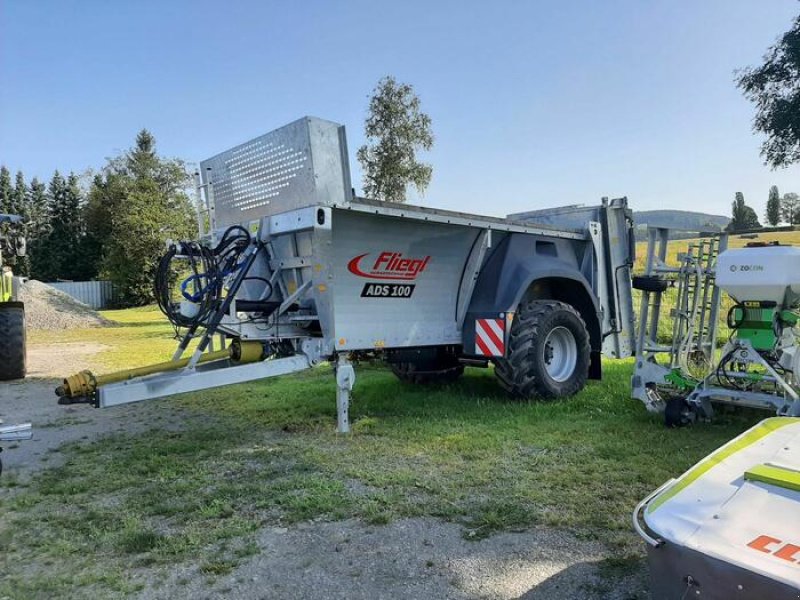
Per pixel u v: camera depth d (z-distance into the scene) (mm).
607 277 7309
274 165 5391
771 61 17391
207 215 6441
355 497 3855
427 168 19781
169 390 4754
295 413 6277
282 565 3012
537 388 6262
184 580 2896
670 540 1863
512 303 6215
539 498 3750
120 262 39750
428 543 3207
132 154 51000
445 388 7297
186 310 5199
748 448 2404
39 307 21688
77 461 4875
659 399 5656
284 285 5801
